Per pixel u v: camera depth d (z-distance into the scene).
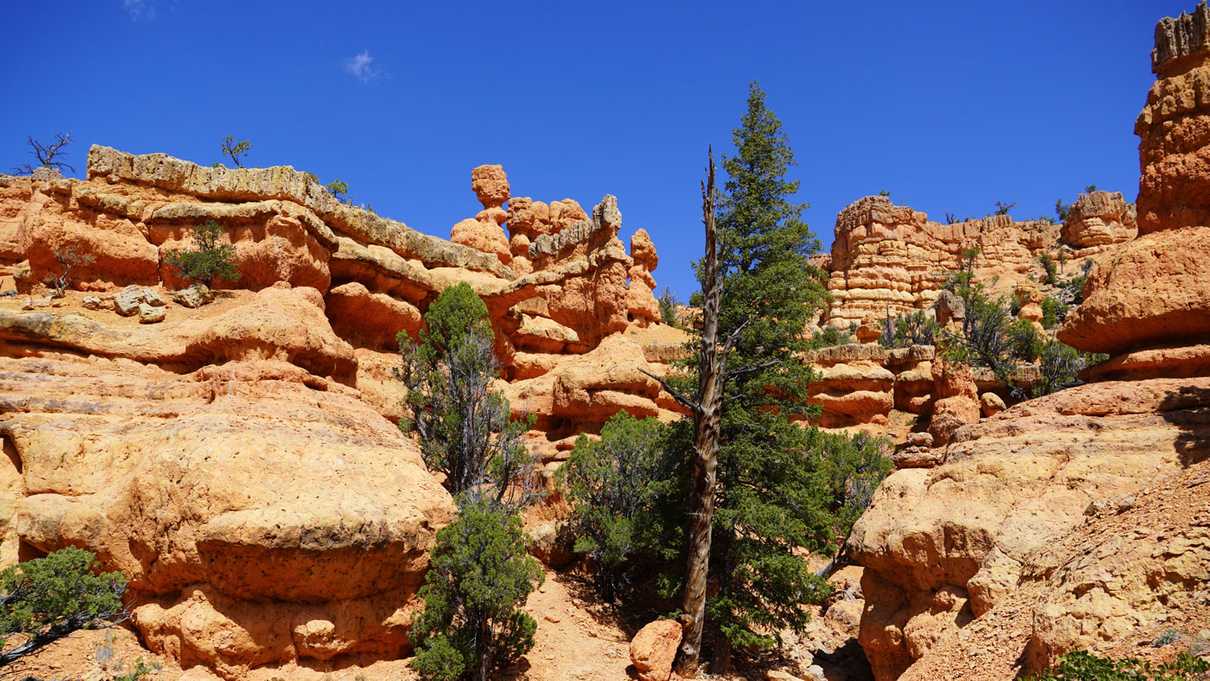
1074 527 13.23
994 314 44.94
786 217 26.00
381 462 18.97
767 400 24.47
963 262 89.00
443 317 25.36
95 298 22.88
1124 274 15.94
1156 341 15.66
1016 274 86.19
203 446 16.77
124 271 24.38
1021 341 46.34
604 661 19.80
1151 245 15.77
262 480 16.64
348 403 21.17
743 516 21.91
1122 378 15.78
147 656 16.30
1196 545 10.50
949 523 14.81
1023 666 11.45
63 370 19.94
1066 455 14.49
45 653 16.00
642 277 44.84
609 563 23.14
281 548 15.76
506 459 23.58
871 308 83.19
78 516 17.11
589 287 35.62
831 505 30.75
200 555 16.06
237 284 24.52
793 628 21.94
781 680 19.75
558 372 31.34
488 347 25.22
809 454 24.72
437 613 17.28
